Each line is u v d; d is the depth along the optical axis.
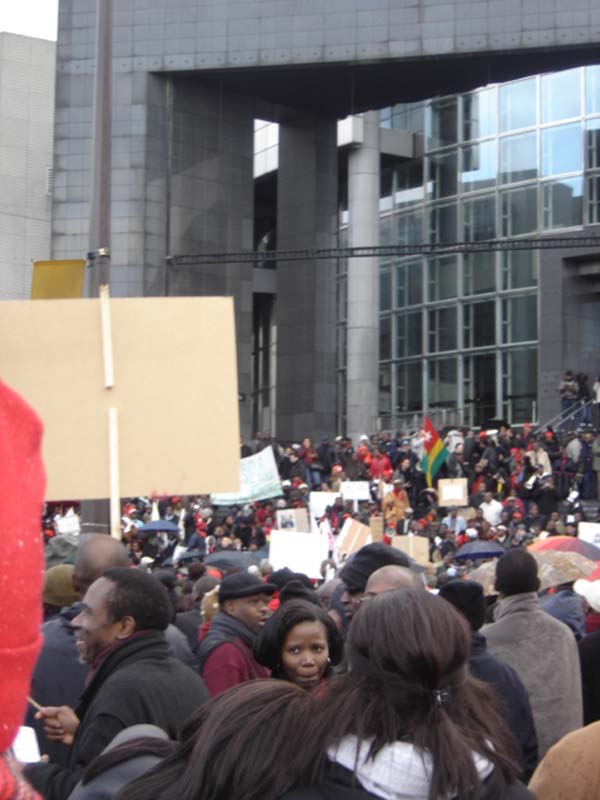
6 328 5.39
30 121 56.16
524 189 49.88
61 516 22.17
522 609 5.81
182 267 40.06
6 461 1.42
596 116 48.31
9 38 55.94
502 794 2.53
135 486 5.36
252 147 41.47
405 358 53.69
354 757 2.49
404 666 2.52
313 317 46.97
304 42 38.41
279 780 2.49
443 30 37.34
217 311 5.54
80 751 3.93
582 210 48.25
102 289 5.46
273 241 61.03
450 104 52.31
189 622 7.80
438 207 52.47
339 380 57.00
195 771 2.57
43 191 56.12
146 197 39.66
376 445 34.94
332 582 7.80
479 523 24.27
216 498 20.56
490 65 38.41
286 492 29.94
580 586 6.39
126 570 4.30
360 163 48.94
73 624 4.36
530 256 50.06
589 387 47.78
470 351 51.47
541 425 47.72
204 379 5.48
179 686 4.07
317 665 4.86
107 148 10.22
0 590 1.40
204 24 39.28
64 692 5.03
